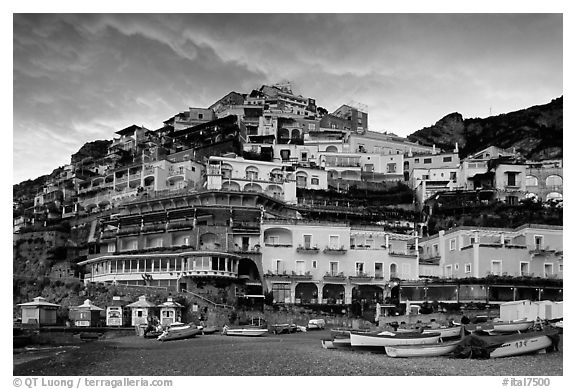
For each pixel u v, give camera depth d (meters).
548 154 135.62
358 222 114.94
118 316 73.88
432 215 124.62
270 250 95.19
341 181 142.50
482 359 50.44
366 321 81.38
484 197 125.19
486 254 93.25
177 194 110.12
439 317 76.81
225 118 157.50
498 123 154.88
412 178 144.75
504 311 69.38
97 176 145.12
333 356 51.88
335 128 176.75
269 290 92.62
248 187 126.69
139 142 159.00
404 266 98.94
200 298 79.25
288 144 157.62
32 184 152.25
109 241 112.19
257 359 50.56
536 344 52.09
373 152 157.38
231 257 91.88
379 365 48.56
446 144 162.25
